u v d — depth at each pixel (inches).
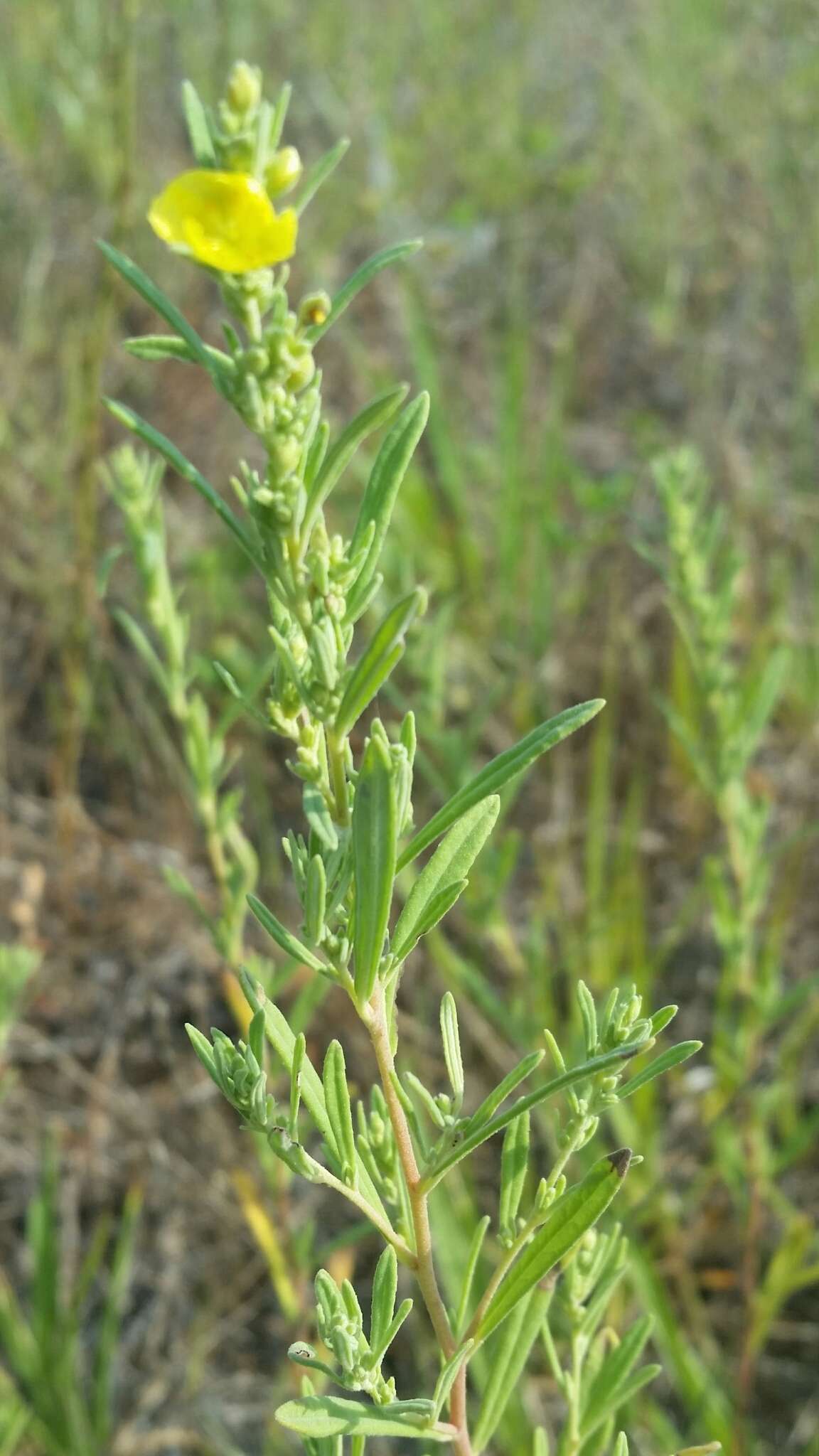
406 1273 117.3
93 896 150.9
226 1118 135.7
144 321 194.7
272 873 148.3
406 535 171.0
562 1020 136.5
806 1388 118.9
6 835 152.9
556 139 241.3
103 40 209.9
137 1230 131.1
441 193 239.5
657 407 209.5
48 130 219.0
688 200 225.8
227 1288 126.6
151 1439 116.2
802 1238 104.2
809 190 219.6
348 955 44.8
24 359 189.0
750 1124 110.0
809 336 203.6
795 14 245.9
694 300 221.6
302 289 209.5
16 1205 132.3
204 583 165.6
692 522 108.3
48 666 168.9
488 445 200.4
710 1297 123.5
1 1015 109.6
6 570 171.8
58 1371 108.5
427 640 110.0
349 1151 48.6
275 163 39.4
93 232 207.2
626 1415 103.6
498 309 223.8
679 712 154.4
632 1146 115.2
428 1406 47.3
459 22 264.8
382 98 240.4
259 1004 48.3
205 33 240.7
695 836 153.9
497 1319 49.6
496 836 155.4
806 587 178.7
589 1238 61.0
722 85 238.4
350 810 44.1
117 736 161.0
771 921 144.3
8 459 176.2
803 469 193.0
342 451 42.1
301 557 41.8
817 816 153.6
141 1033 142.5
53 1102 137.9
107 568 70.6
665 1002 144.4
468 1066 131.9
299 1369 98.0
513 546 171.6
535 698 164.9
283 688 43.7
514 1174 52.7
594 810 138.6
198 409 193.0
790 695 163.8
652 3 259.8
